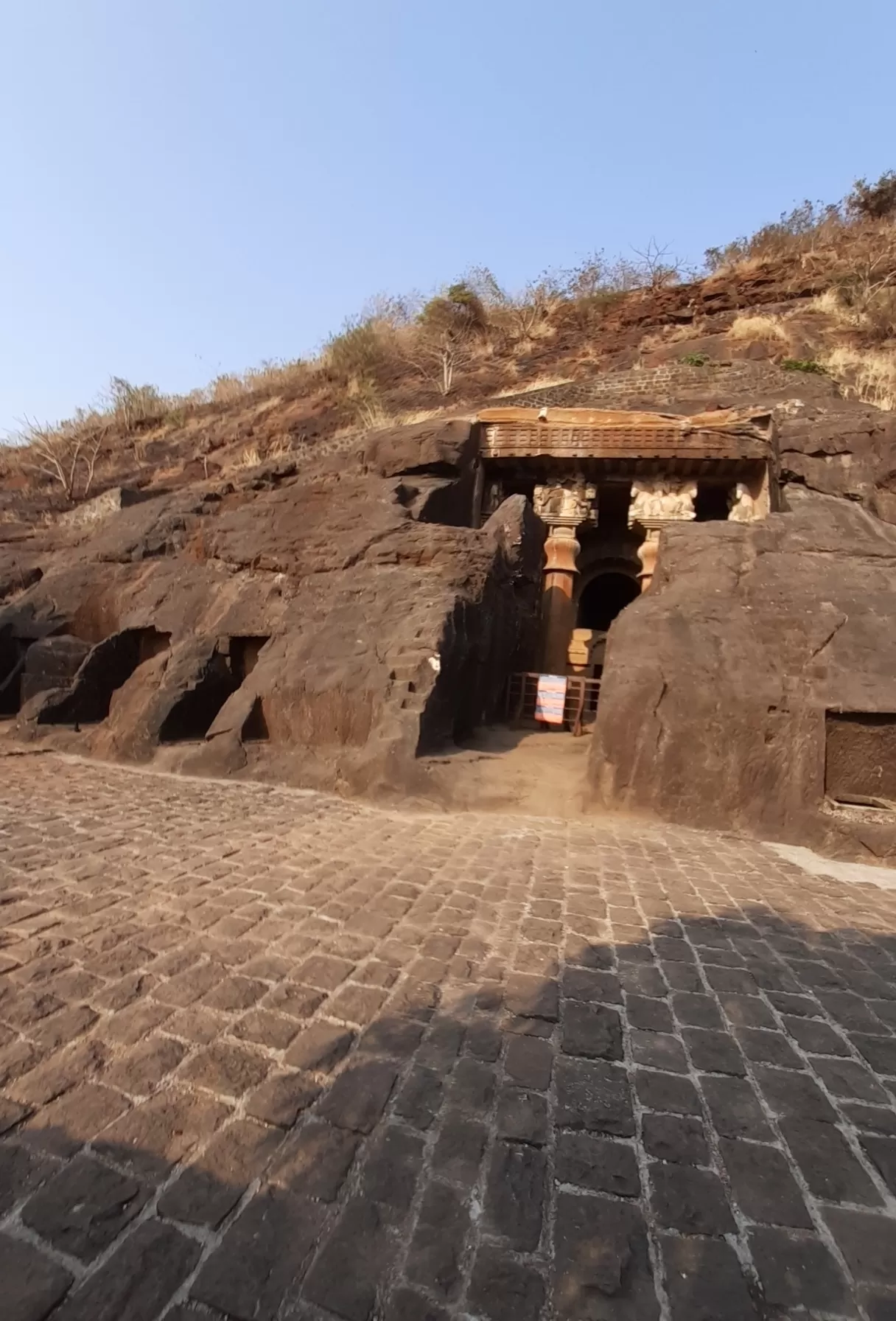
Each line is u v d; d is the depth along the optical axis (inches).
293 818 257.6
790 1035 122.6
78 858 196.7
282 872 192.5
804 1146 93.9
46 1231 74.6
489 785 303.7
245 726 350.3
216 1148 87.5
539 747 370.0
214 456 1018.7
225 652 419.2
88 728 420.5
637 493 617.0
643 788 285.3
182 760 343.0
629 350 1015.6
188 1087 98.8
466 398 960.3
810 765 268.7
